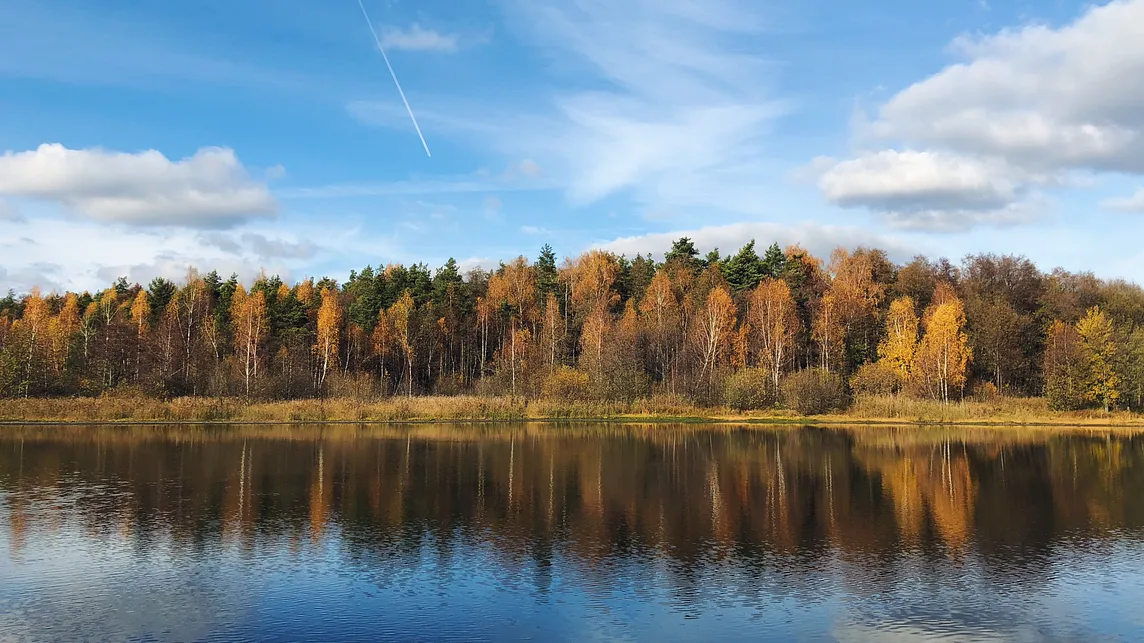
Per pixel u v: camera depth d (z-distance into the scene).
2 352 72.25
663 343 86.12
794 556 21.28
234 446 45.81
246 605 16.97
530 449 45.53
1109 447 48.09
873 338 93.19
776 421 66.44
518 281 113.88
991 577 19.36
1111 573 19.75
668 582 18.81
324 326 88.94
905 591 18.22
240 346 85.31
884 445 48.97
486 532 23.89
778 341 77.94
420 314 101.56
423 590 18.09
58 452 42.31
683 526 24.92
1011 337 83.19
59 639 14.91
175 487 31.55
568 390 71.88
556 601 17.34
